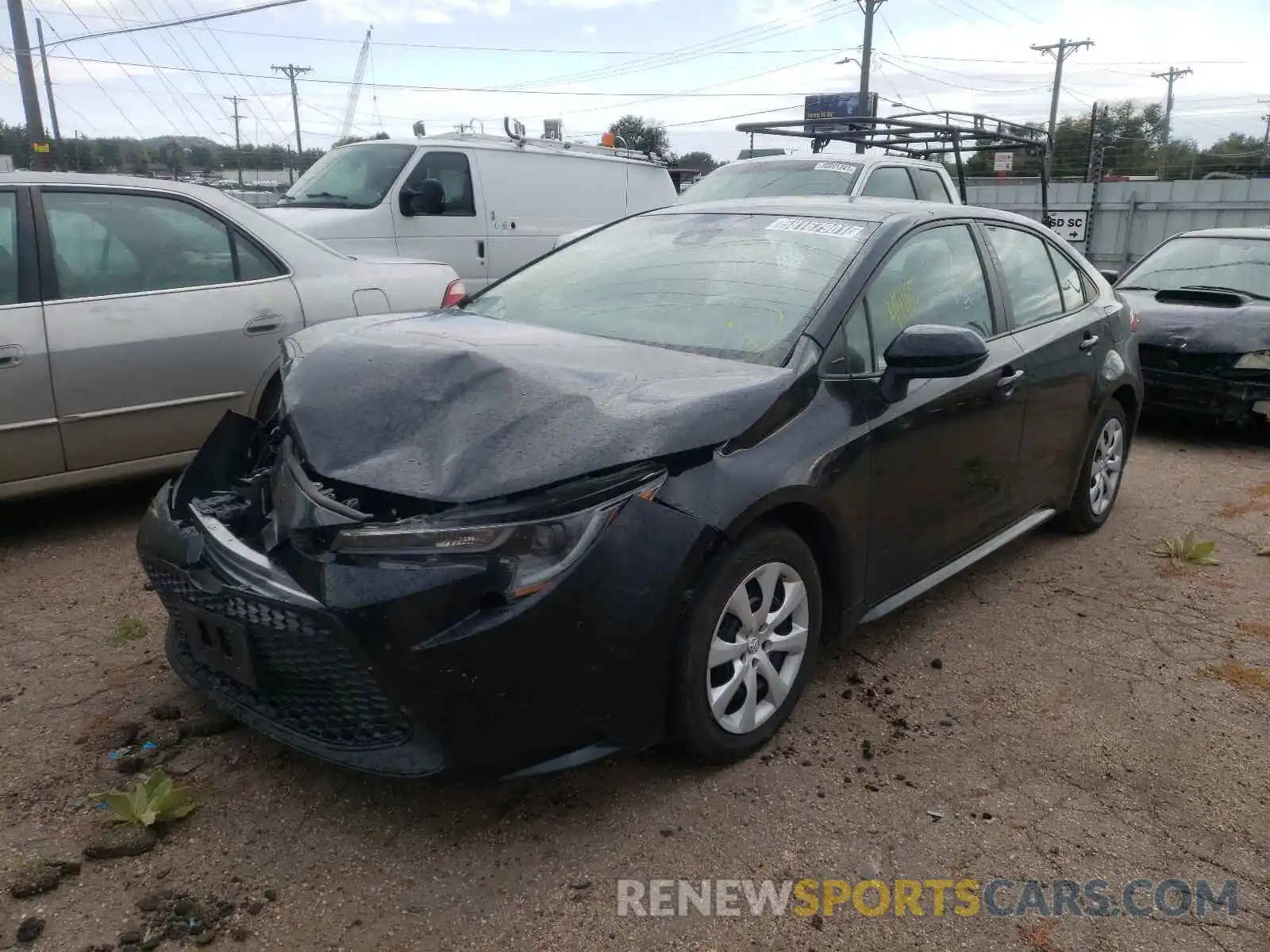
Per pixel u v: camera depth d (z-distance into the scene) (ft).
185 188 15.94
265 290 16.25
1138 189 73.36
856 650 12.43
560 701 8.16
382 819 8.81
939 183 30.78
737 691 9.46
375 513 8.40
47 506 16.52
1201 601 14.24
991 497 13.12
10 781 9.12
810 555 10.01
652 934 7.65
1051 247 15.55
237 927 7.54
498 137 33.27
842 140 39.01
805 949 7.59
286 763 9.55
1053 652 12.51
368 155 31.35
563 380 9.27
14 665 11.25
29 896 7.75
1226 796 9.65
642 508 8.42
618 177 37.37
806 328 10.49
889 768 9.88
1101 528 17.22
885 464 10.74
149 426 15.08
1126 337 16.60
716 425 9.03
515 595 7.88
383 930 7.57
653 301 11.70
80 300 14.48
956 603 13.93
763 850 8.62
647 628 8.40
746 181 29.30
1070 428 14.93
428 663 7.75
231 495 10.06
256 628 8.43
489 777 8.19
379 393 9.37
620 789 9.34
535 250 33.76
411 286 18.21
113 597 13.09
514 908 7.84
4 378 13.64
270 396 16.24
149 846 8.32
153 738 9.86
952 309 12.50
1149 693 11.57
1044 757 10.20
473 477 8.12
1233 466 21.62
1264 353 21.93
